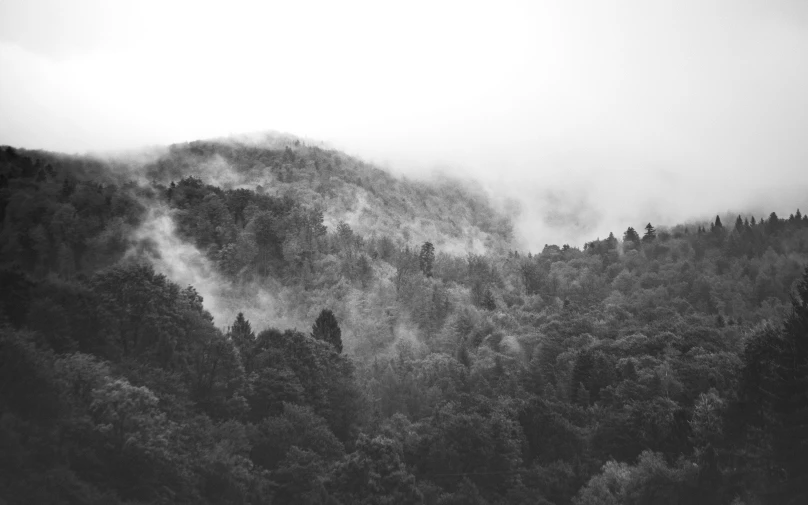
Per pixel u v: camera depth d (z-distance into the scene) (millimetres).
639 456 121562
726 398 117062
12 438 86375
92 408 100625
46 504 84125
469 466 131250
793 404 96688
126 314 131125
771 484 94562
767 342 110375
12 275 124500
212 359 132875
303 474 116875
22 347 98000
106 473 95688
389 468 117438
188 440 109500
